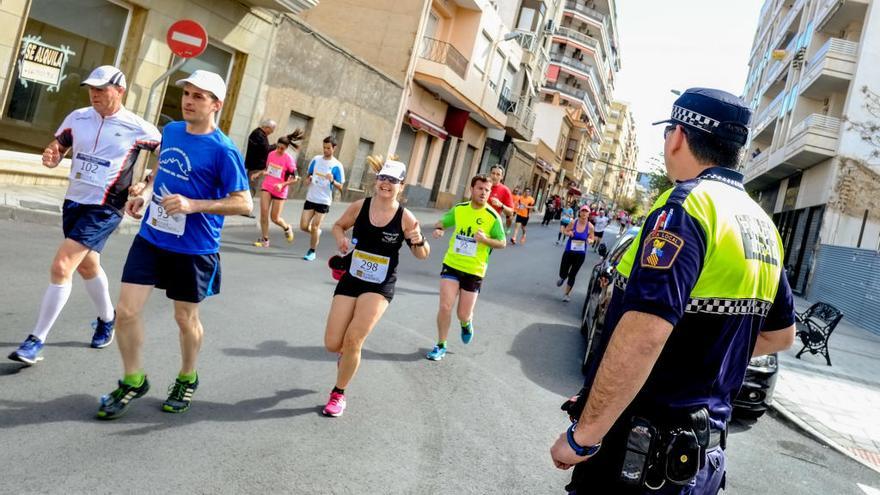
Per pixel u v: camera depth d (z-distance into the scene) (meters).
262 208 10.34
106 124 4.35
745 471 5.33
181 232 3.68
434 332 7.44
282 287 7.90
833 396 8.52
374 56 23.64
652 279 1.73
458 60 25.56
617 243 8.84
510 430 4.91
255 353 5.43
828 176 23.23
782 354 10.84
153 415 3.89
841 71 23.69
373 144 22.34
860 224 22.66
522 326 8.93
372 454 3.97
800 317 11.30
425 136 26.84
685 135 2.02
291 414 4.34
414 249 4.71
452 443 4.41
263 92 15.71
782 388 8.37
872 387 9.64
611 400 1.72
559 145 64.50
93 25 11.27
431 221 21.86
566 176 73.19
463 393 5.55
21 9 9.88
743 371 1.99
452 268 6.47
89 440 3.43
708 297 1.81
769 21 47.53
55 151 4.36
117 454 3.34
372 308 4.45
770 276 1.93
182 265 3.77
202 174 3.72
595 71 74.56
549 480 4.14
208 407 4.19
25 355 4.11
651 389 1.88
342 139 20.16
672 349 1.85
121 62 11.90
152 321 5.64
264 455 3.66
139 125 4.47
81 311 5.45
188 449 3.56
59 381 4.06
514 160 41.69
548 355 7.60
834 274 21.08
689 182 1.92
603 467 1.92
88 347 4.71
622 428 1.91
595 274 9.00
